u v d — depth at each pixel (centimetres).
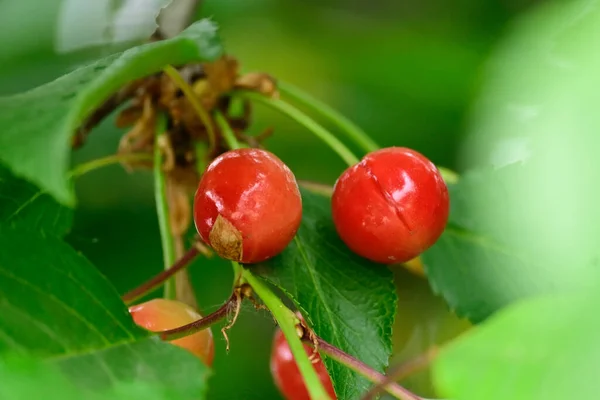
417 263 35
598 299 16
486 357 18
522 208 16
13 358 24
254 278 27
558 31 21
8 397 23
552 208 15
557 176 15
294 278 28
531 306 18
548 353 17
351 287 29
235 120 33
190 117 32
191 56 26
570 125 15
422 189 28
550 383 17
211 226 27
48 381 24
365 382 26
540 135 15
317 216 30
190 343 28
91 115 32
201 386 24
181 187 33
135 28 37
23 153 23
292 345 26
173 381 24
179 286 31
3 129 23
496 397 18
